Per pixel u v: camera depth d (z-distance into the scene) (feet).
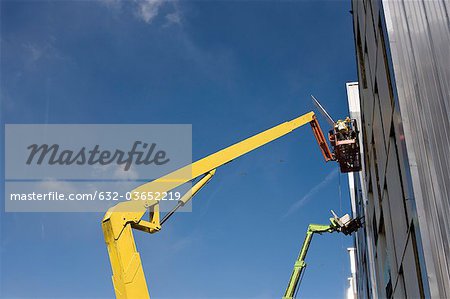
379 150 55.11
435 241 30.99
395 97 38.37
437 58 32.17
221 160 99.35
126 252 78.69
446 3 32.01
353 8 76.13
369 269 84.12
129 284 76.79
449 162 29.25
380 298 65.31
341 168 108.47
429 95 32.99
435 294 30.32
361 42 68.03
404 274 42.19
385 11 40.09
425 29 34.32
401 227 42.34
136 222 81.56
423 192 33.17
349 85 112.06
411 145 34.96
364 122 74.28
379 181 58.08
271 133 108.47
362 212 103.81
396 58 38.01
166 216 87.56
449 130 29.60
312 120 113.80
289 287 143.84
